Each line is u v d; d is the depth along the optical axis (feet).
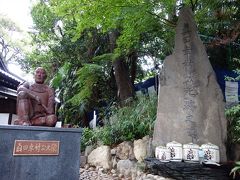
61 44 41.14
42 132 12.34
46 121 13.14
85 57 40.19
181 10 20.95
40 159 12.12
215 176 15.49
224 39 24.68
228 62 29.99
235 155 18.33
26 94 13.14
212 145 16.65
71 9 22.88
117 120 25.34
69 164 12.87
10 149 11.44
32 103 13.39
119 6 22.72
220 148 17.63
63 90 40.52
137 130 22.75
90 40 39.58
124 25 25.31
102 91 39.11
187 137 18.12
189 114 18.53
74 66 40.60
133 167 19.97
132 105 27.53
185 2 26.14
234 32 24.23
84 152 25.91
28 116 12.98
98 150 23.68
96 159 23.35
